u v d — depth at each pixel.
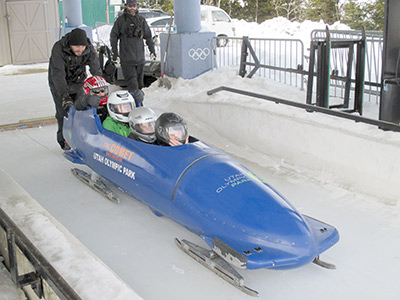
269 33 18.09
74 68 4.73
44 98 7.98
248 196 2.66
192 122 5.87
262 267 2.45
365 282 2.65
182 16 7.77
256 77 7.20
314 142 4.21
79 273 2.16
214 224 2.66
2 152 5.04
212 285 2.63
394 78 4.70
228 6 28.94
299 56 9.10
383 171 3.63
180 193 2.85
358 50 5.26
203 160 2.95
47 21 13.20
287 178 4.20
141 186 3.18
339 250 2.99
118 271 2.79
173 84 7.69
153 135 3.35
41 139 5.47
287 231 2.52
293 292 2.57
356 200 3.68
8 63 12.88
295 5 27.83
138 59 7.15
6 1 12.52
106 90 4.10
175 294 2.56
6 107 7.32
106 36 15.91
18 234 2.21
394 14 4.55
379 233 3.18
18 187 3.17
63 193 3.94
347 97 5.54
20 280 2.32
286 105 5.09
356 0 23.12
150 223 3.37
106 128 3.71
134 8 6.93
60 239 2.47
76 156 4.20
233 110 5.17
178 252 2.98
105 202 3.74
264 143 4.79
